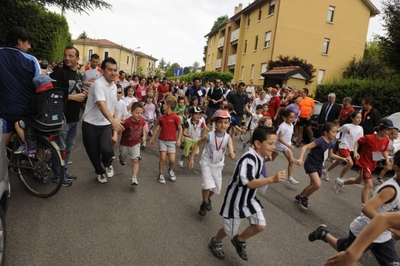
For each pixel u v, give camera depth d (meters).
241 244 3.16
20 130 3.91
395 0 14.70
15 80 3.79
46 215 3.71
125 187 4.96
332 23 25.81
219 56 41.03
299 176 6.93
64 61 4.55
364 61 25.34
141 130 5.21
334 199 5.62
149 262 3.01
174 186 5.30
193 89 10.97
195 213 4.28
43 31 17.00
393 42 14.87
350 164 5.78
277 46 24.81
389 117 9.27
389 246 2.63
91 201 4.26
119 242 3.31
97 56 6.20
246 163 2.98
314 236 3.17
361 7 26.39
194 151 4.39
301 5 24.80
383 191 2.42
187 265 3.04
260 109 9.38
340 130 6.38
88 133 4.55
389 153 7.14
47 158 4.30
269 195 5.45
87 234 3.39
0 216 2.49
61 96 3.94
